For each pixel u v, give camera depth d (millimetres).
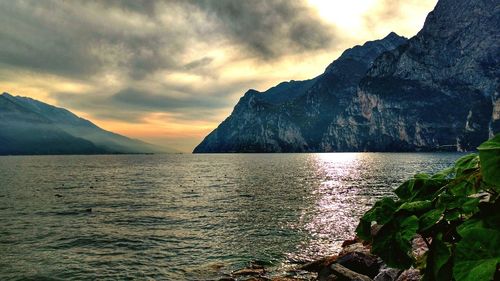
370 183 73875
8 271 20672
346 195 55438
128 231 31250
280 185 73000
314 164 163625
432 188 2418
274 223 34656
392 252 2166
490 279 1629
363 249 19266
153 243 27125
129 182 83188
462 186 2232
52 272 20547
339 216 38094
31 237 28969
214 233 30484
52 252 24625
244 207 44875
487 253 1752
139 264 22062
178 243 27172
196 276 19984
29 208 44562
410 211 2254
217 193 60562
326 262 20172
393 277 10484
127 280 19344
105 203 49000
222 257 23625
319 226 33125
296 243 27156
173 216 38688
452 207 2141
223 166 163500
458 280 1750
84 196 56844
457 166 2484
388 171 107312
